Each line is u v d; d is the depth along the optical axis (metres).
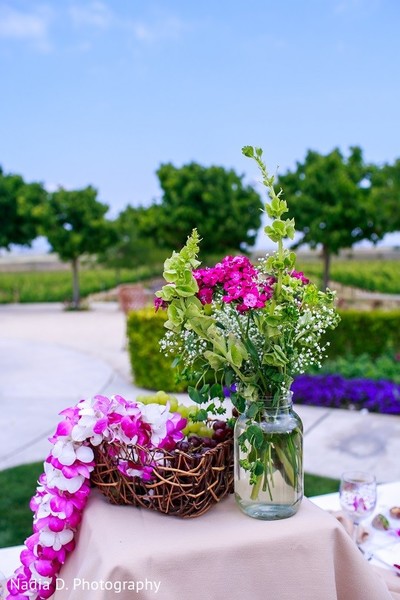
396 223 15.16
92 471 1.59
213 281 1.45
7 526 3.39
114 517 1.51
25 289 25.19
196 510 1.51
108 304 23.17
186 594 1.36
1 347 10.95
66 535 1.56
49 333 13.50
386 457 4.57
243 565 1.41
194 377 1.61
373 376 6.64
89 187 20.58
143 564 1.34
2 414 6.05
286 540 1.44
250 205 18.67
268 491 1.49
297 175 17.66
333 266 26.02
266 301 1.46
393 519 2.21
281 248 1.45
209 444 1.61
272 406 1.49
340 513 2.09
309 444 4.92
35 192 20.98
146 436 1.54
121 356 10.07
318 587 1.44
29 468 4.39
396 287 23.52
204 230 18.06
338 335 7.81
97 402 1.59
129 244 21.27
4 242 21.39
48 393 7.05
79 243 19.89
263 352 1.49
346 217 15.93
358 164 17.27
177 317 1.47
